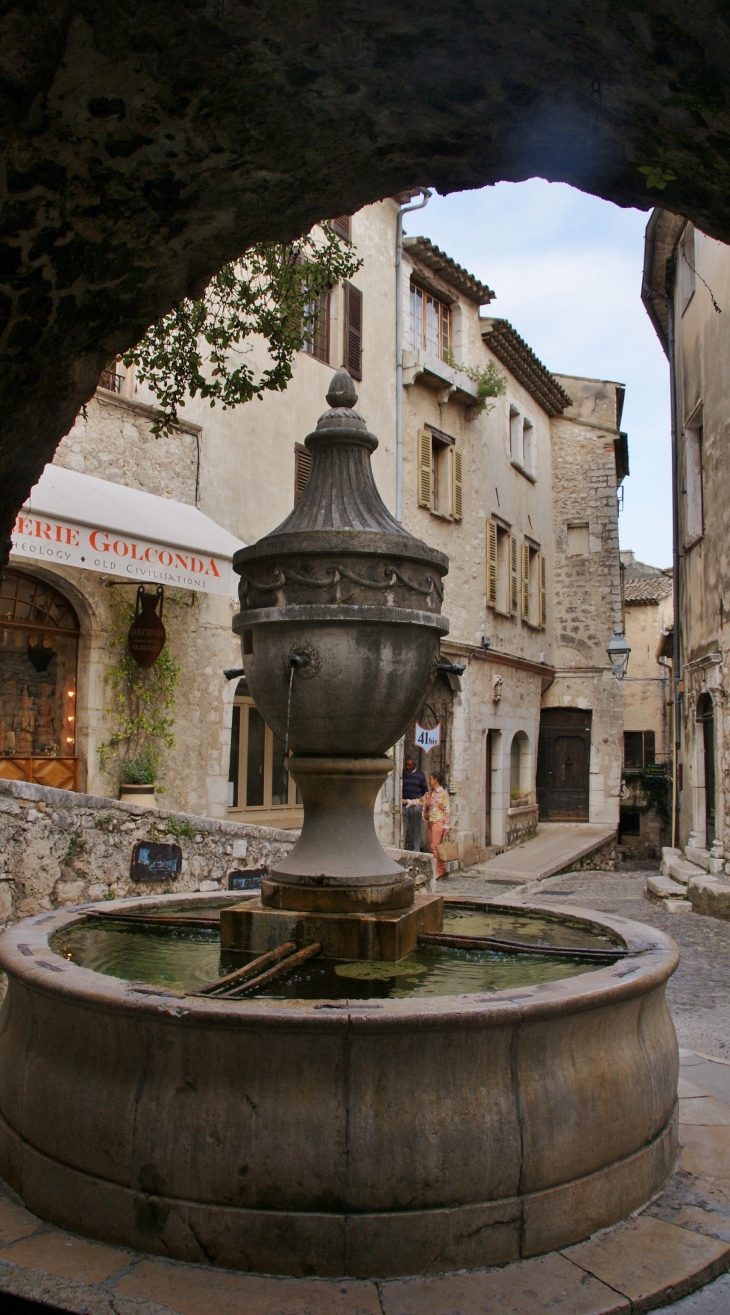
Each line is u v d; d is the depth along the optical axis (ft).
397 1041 8.92
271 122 9.99
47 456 11.53
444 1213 8.87
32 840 20.62
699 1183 10.95
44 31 8.17
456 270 56.95
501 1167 9.10
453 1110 9.05
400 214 52.44
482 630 60.03
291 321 23.39
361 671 13.10
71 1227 9.56
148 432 35.06
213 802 36.83
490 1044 9.25
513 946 12.64
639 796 90.22
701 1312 8.54
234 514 39.27
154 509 32.14
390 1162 8.81
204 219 10.89
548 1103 9.47
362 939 12.66
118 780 33.22
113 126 9.20
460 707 56.54
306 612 13.00
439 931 14.53
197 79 9.16
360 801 13.97
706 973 25.22
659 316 57.47
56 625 32.14
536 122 10.19
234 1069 9.01
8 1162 10.55
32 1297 8.23
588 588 77.36
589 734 77.41
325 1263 8.69
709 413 42.24
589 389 78.59
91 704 32.35
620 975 10.56
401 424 51.42
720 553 40.01
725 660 38.83
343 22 8.92
